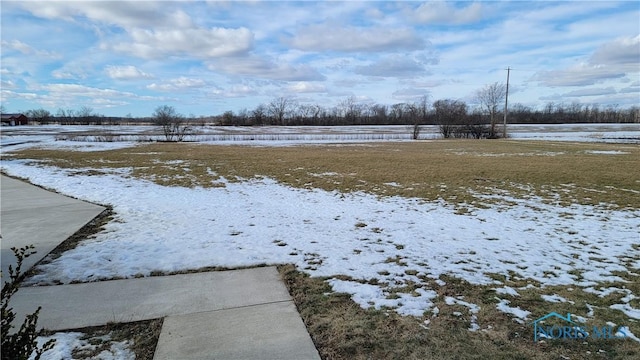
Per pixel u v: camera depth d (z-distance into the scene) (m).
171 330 3.13
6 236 5.68
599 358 2.79
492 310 3.54
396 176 12.35
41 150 22.55
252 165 15.50
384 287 4.05
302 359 2.77
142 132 48.59
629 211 7.66
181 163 16.19
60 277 4.21
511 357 2.80
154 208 7.77
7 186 10.30
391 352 2.87
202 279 4.20
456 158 18.28
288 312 3.47
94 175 12.51
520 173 12.87
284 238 5.77
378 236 5.92
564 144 28.77
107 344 2.95
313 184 11.03
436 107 73.56
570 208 7.95
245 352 2.83
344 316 3.41
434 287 4.05
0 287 3.89
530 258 4.96
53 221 6.56
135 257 4.86
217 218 7.01
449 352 2.87
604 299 3.78
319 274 4.39
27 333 2.09
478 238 5.85
